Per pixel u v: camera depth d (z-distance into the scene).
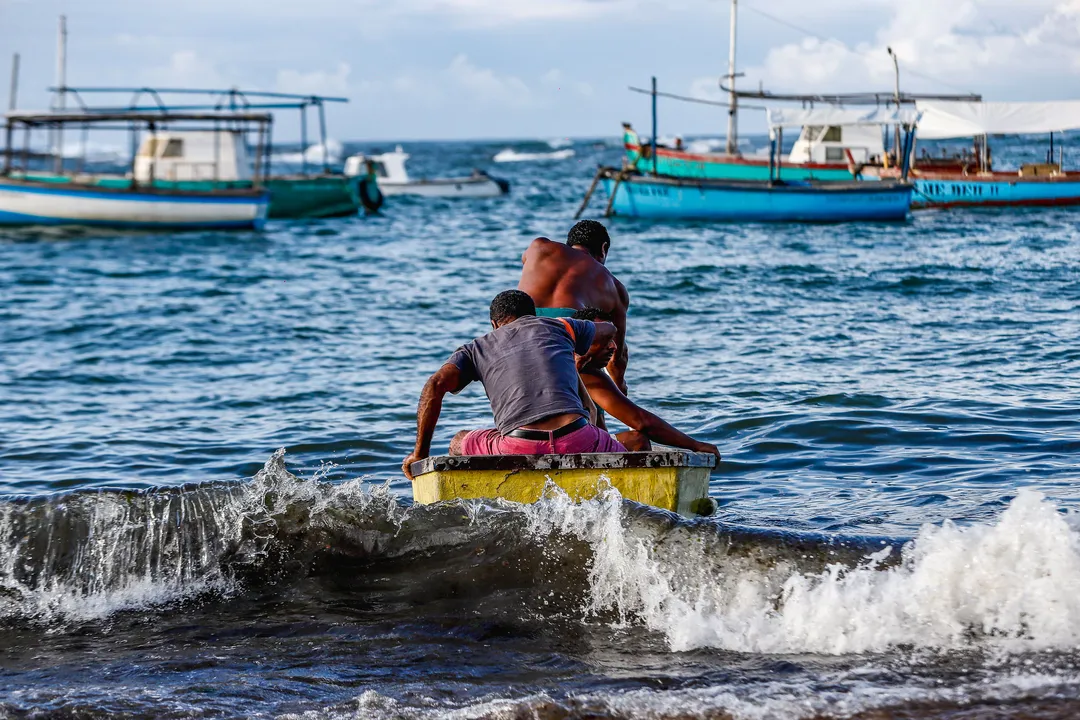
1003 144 153.50
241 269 68.38
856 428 24.17
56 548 15.69
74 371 35.50
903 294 49.75
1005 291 49.47
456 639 13.56
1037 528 13.31
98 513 16.05
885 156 102.69
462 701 11.84
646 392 29.19
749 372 31.69
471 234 91.56
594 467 15.59
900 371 31.08
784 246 74.62
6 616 14.66
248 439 25.16
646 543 14.62
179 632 14.10
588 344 17.02
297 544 15.82
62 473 22.22
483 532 15.44
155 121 93.69
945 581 13.29
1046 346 34.47
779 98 101.50
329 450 23.94
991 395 27.14
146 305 52.22
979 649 12.45
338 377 33.47
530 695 11.88
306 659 13.13
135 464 22.98
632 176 95.00
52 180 96.19
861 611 13.22
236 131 98.56
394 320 46.44
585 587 14.59
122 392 31.73
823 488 19.83
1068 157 126.19
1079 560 12.97
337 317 47.53
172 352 39.16
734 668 12.47
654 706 11.51
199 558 15.69
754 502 18.97
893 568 13.73
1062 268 57.44
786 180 95.94
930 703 11.25
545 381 16.00
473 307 50.03
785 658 12.69
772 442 23.48
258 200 94.38
